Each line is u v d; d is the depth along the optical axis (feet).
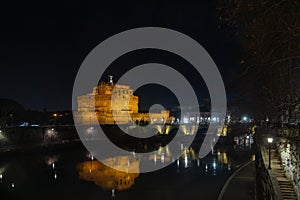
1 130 347.56
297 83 53.16
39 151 341.82
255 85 72.18
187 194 170.09
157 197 168.14
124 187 193.77
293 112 48.26
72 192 182.70
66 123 572.92
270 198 67.92
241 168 190.39
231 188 140.36
